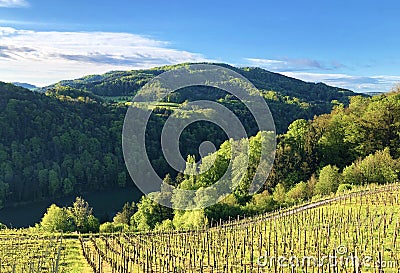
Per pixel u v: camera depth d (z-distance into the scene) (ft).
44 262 94.27
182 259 87.97
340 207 124.36
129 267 84.79
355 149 230.89
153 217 190.08
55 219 165.27
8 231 147.33
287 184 211.82
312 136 239.09
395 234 77.92
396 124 224.94
